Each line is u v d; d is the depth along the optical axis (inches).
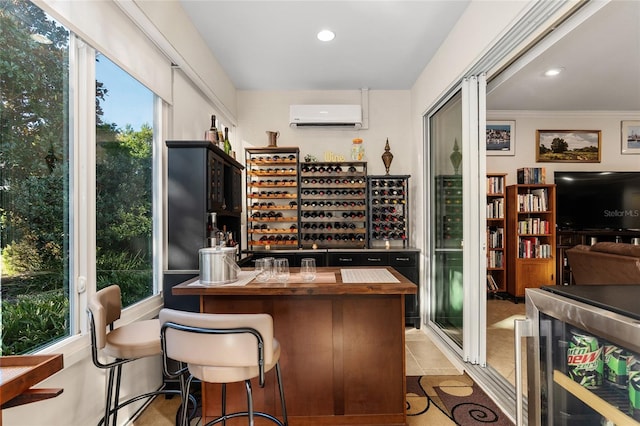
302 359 71.1
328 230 151.5
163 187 94.6
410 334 133.3
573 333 37.5
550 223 175.6
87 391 61.5
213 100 126.3
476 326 99.9
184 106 106.8
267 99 160.2
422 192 140.7
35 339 52.9
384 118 160.2
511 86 149.3
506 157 187.5
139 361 78.4
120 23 72.2
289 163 149.9
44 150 55.0
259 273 80.0
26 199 51.6
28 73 51.7
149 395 64.0
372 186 153.0
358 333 70.9
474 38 90.7
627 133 186.4
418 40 114.3
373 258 140.6
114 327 70.6
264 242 148.7
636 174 181.5
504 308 161.3
